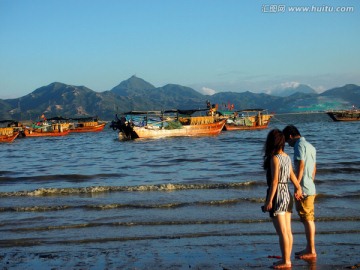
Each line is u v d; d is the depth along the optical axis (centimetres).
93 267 816
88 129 9856
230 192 1544
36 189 1642
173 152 3694
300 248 901
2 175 2317
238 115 8738
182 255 872
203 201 1366
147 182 1908
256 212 1230
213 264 809
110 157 3431
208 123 6325
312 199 824
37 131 8425
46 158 3528
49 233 1071
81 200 1458
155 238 1006
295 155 823
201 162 2747
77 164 2911
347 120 10800
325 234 1005
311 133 6038
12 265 841
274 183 741
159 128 5900
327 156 2809
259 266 787
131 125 5750
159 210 1286
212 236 1010
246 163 2580
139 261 842
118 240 1000
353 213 1188
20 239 1021
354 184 1659
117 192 1598
